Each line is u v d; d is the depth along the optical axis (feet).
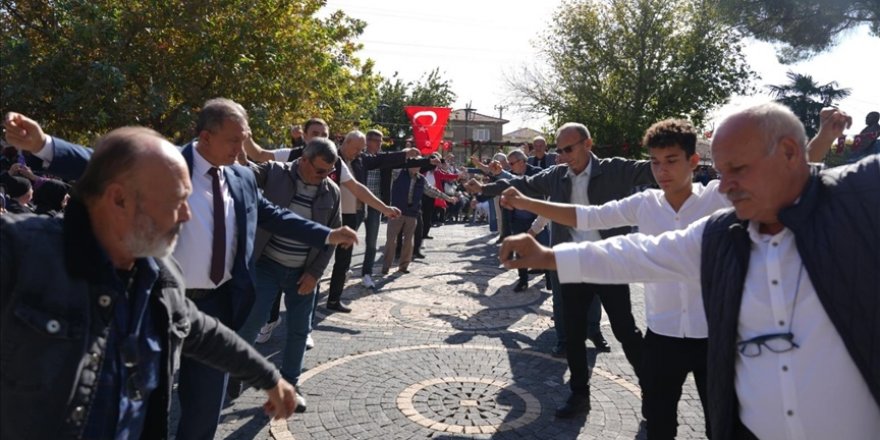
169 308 5.64
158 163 5.06
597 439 12.31
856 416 5.47
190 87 41.60
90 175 5.00
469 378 15.53
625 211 11.09
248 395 14.07
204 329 6.38
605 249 6.64
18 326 4.50
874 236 5.28
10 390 4.51
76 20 35.78
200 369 9.06
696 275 6.66
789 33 41.14
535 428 12.74
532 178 16.11
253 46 44.04
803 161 5.69
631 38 95.66
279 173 14.43
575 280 6.59
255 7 43.75
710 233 6.40
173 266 6.02
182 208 5.35
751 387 5.92
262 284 13.12
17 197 19.53
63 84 36.83
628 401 14.24
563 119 103.30
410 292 25.58
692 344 9.87
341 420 12.86
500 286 27.32
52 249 4.75
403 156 24.98
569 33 98.07
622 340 13.21
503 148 103.09
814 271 5.41
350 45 62.28
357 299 24.02
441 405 13.78
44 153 7.86
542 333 19.86
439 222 61.52
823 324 5.49
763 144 5.56
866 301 5.26
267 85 43.75
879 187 5.40
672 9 94.12
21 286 4.56
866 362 5.29
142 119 39.32
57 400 4.59
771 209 5.70
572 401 13.32
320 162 14.14
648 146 10.52
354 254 36.52
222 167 10.00
